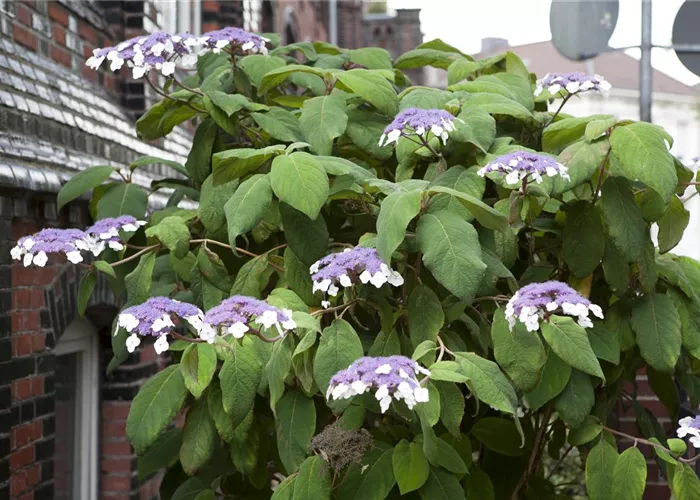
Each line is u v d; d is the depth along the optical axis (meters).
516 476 3.01
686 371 3.21
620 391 3.15
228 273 3.19
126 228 2.90
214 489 3.19
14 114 3.71
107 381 4.98
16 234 3.59
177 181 3.60
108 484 4.98
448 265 2.34
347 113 3.09
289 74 3.40
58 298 4.01
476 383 2.33
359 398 2.36
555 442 3.27
